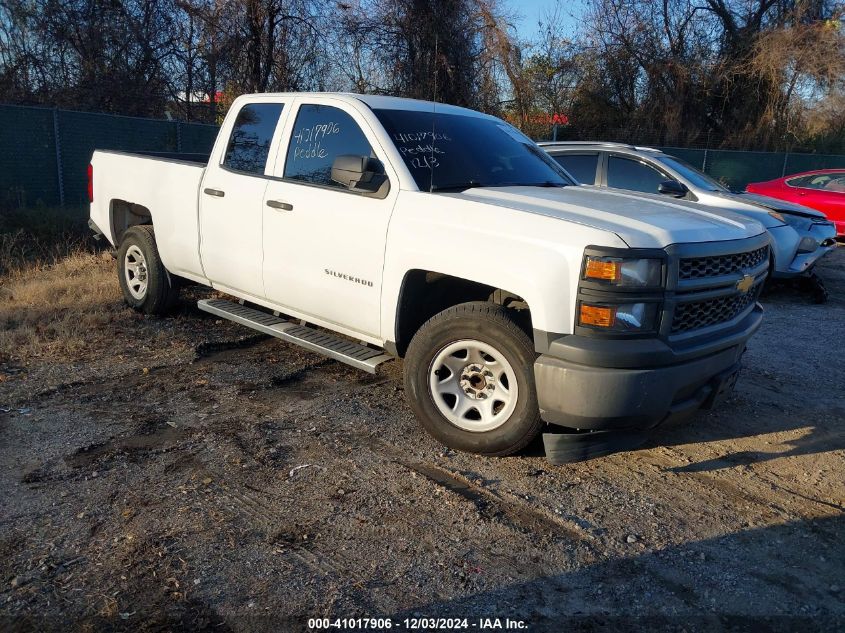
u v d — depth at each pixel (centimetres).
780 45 2522
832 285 1018
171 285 638
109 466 379
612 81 2667
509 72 2131
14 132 1147
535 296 358
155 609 271
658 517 356
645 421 364
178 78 1980
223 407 463
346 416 458
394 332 432
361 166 428
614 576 307
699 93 2661
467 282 434
